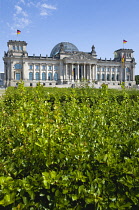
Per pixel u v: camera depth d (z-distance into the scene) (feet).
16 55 508.94
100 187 16.26
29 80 510.99
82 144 19.84
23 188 16.20
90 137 24.23
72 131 23.65
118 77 598.75
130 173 17.07
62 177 16.67
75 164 19.63
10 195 15.03
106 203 15.74
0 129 29.22
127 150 21.94
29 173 20.90
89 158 20.13
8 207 17.07
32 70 515.50
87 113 30.68
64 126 23.63
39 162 20.98
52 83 530.68
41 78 523.70
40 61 520.83
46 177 16.55
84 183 18.20
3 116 35.78
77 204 16.08
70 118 29.12
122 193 17.21
